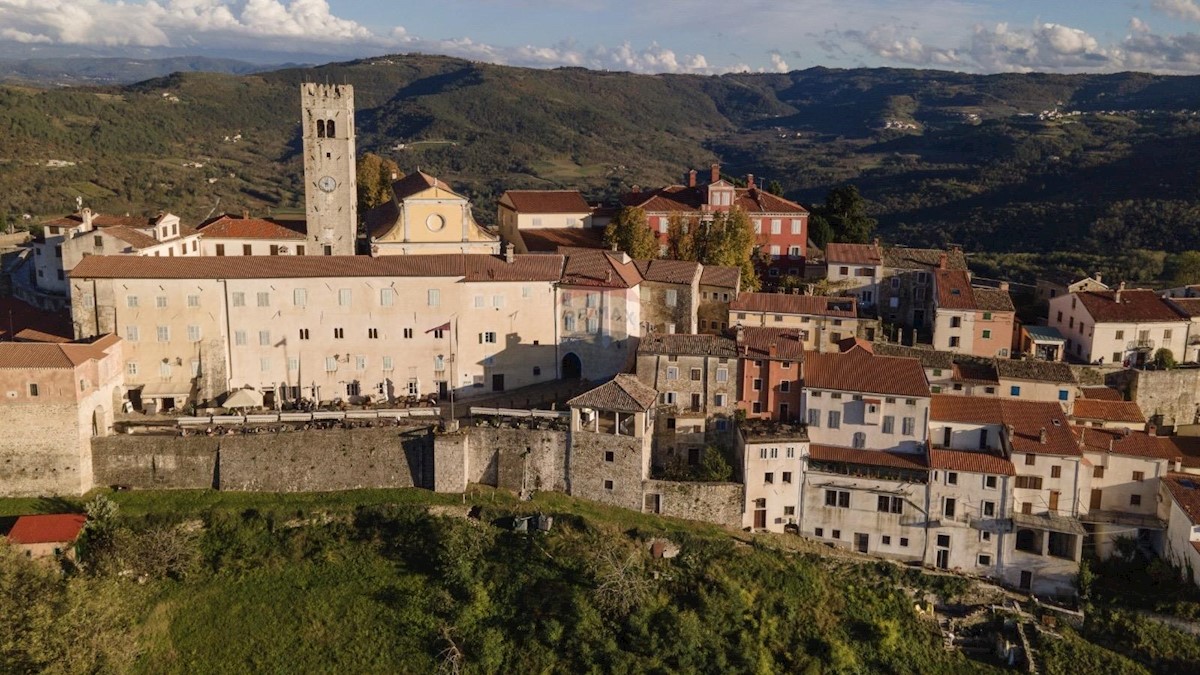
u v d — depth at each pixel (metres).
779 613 85.75
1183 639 84.88
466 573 85.56
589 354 113.06
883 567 91.44
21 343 93.56
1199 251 167.62
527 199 151.38
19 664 66.94
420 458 96.31
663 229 147.00
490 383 112.38
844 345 108.00
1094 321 115.81
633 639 80.69
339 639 81.50
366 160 184.25
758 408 101.06
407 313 109.69
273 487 95.25
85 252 123.00
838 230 164.38
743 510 95.25
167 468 94.88
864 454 96.31
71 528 84.44
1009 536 91.88
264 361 108.00
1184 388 112.50
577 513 92.81
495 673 79.06
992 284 140.75
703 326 120.69
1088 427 99.94
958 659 84.69
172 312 105.06
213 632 81.62
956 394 103.38
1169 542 90.94
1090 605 88.56
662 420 101.12
